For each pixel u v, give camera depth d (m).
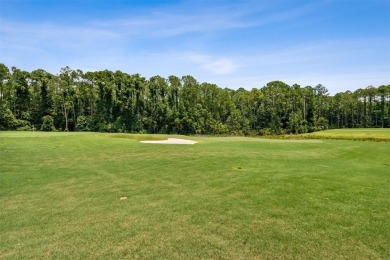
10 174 13.02
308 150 25.62
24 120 66.88
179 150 21.50
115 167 14.62
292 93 87.69
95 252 5.50
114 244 5.81
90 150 21.69
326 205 7.95
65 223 7.03
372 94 90.88
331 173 12.54
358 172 13.20
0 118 62.69
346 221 6.79
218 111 87.06
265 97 90.25
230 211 7.57
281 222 6.77
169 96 80.12
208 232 6.29
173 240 5.93
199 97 84.12
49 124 67.31
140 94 75.81
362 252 5.34
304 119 84.44
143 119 75.12
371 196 8.78
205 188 10.02
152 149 22.25
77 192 9.91
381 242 5.71
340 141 33.84
